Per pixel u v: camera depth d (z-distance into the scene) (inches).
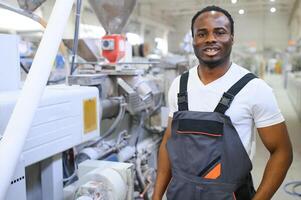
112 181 50.2
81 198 44.7
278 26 692.1
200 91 44.3
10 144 23.3
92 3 77.2
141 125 92.3
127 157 79.4
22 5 53.9
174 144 45.2
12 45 45.9
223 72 43.9
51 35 25.5
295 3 514.6
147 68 114.3
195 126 42.8
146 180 83.0
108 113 72.8
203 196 42.5
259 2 542.6
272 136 42.6
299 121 247.9
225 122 41.8
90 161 59.6
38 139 39.3
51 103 41.4
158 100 104.5
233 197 41.9
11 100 35.7
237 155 41.7
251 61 526.9
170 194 45.0
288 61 486.0
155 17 561.9
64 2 25.8
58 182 49.1
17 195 34.3
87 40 82.7
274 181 42.6
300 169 135.6
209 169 42.3
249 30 674.2
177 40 657.0
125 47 81.8
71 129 46.2
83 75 65.7
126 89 78.3
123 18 78.5
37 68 25.0
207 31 41.9
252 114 42.7
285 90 474.0
